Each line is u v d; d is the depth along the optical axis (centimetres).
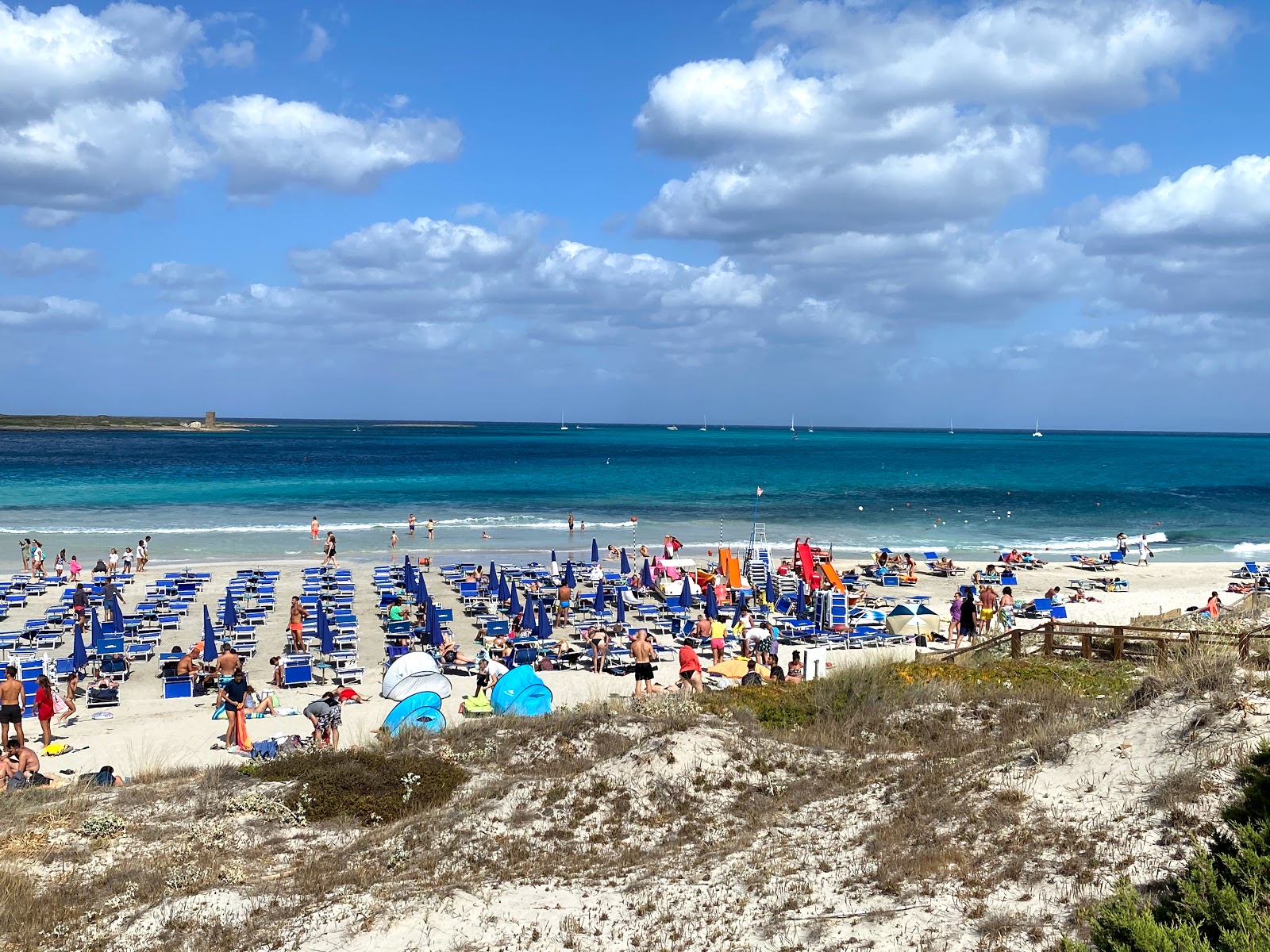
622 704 1694
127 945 898
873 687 1595
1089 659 1844
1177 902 675
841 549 4709
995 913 764
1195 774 886
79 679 2275
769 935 802
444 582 3534
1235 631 1916
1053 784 980
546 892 945
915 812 1005
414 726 1636
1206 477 10294
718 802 1188
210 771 1448
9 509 5572
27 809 1283
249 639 2648
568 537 4866
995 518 6153
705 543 4769
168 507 5750
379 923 883
